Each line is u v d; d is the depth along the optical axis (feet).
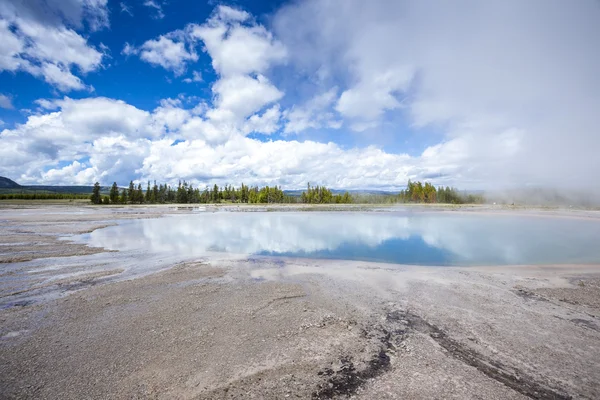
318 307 27.35
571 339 21.17
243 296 30.32
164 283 34.99
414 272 40.42
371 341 20.98
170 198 383.86
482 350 19.72
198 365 17.95
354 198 375.25
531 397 15.14
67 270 41.04
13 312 26.21
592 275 38.86
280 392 15.56
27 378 16.75
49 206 251.39
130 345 20.38
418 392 15.49
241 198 369.50
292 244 65.16
